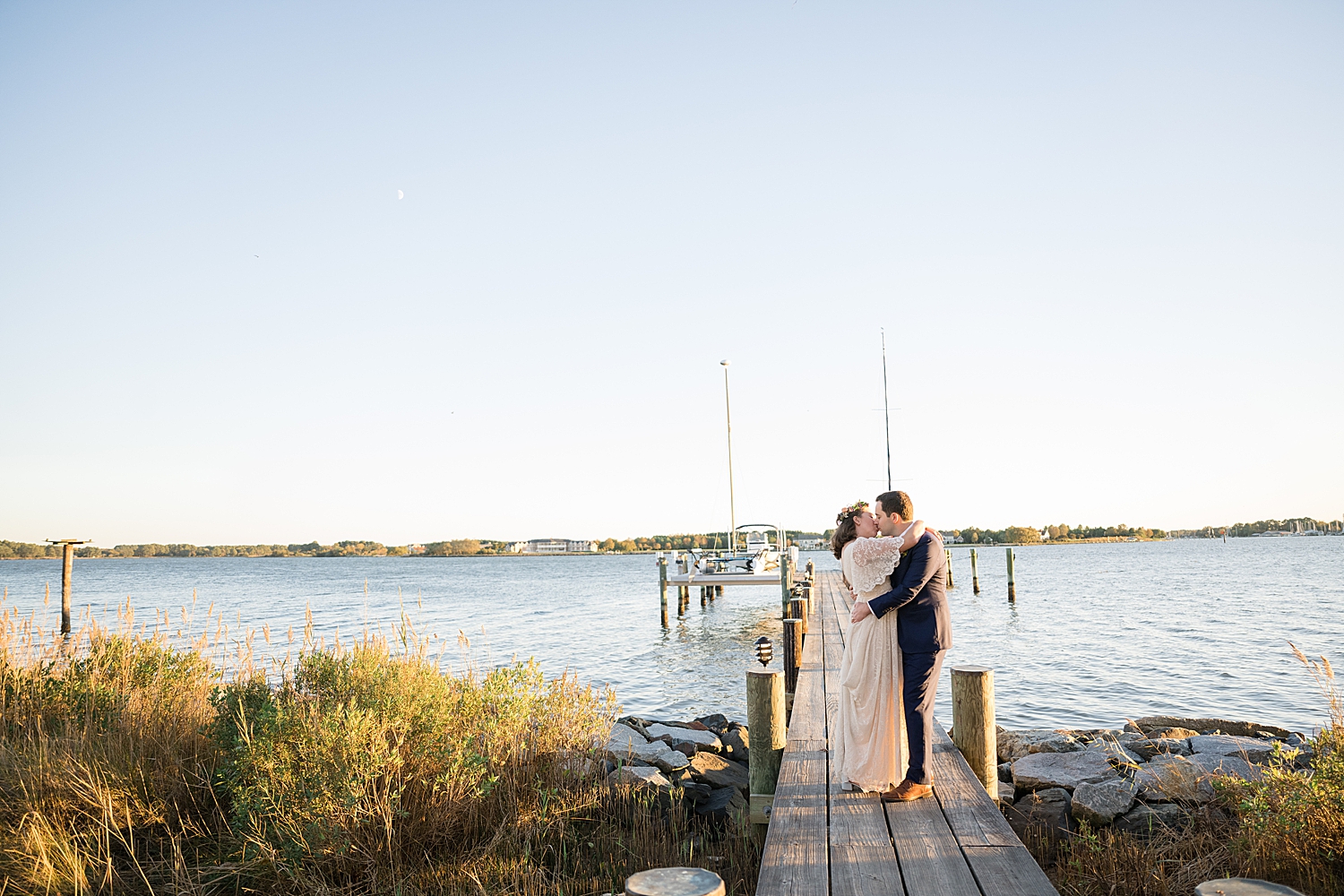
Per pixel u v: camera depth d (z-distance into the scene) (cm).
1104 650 2031
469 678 838
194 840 620
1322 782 502
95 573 9844
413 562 19262
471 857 588
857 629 551
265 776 606
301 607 4009
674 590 5419
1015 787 712
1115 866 540
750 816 663
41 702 829
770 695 664
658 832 656
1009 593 3519
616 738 859
